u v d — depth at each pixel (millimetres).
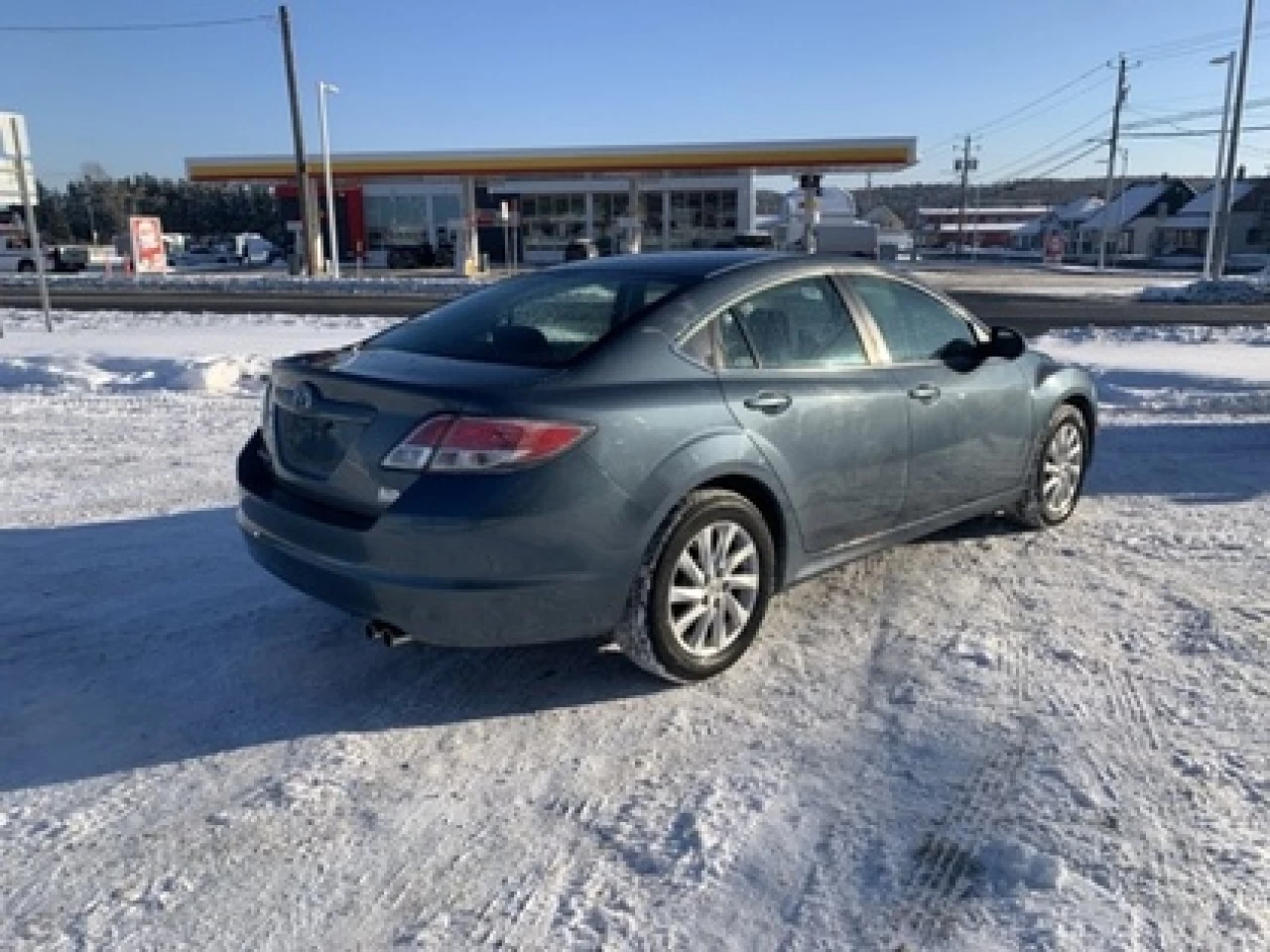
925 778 3133
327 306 24422
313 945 2471
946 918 2518
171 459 7375
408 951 2445
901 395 4348
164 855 2814
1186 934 2432
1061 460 5504
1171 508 5992
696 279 4000
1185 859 2707
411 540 3264
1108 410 9445
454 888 2672
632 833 2887
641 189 56031
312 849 2838
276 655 4051
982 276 42875
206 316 20984
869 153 39219
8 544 5383
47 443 7895
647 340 3672
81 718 3570
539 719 3551
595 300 4008
